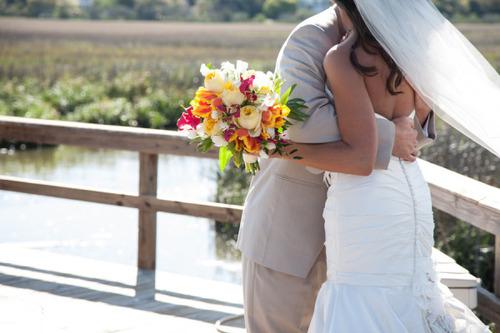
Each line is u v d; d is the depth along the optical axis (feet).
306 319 9.05
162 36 205.87
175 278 15.74
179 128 8.12
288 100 7.93
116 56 146.61
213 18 305.53
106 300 14.29
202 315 13.61
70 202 32.63
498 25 207.31
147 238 16.28
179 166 44.86
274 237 8.85
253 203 9.09
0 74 106.01
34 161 48.24
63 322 13.06
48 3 278.05
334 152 7.89
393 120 8.25
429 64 7.95
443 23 8.24
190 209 15.76
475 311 11.68
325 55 8.16
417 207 8.20
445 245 19.99
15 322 12.99
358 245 8.03
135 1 299.79
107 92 89.97
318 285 9.04
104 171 43.80
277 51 169.07
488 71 8.32
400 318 7.94
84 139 16.61
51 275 15.75
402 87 8.20
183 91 89.92
